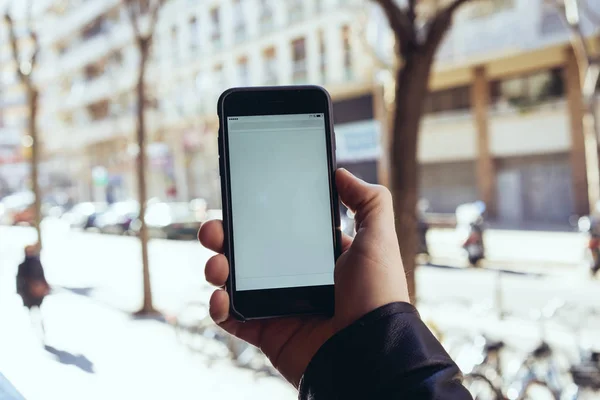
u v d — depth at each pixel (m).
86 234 29.62
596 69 11.10
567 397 4.89
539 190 21.98
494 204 23.11
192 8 30.36
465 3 4.68
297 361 1.39
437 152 24.72
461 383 1.00
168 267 16.58
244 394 5.96
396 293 1.25
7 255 21.12
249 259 1.61
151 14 10.41
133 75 35.66
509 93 22.38
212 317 1.46
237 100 1.70
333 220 1.62
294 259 1.62
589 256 11.97
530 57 21.16
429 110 24.98
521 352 5.40
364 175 24.30
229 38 28.66
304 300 1.39
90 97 41.06
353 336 1.06
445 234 20.03
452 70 23.28
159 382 6.34
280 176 1.68
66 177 49.12
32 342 8.17
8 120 50.09
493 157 23.02
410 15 4.88
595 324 6.70
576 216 20.64
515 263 13.80
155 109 33.56
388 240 1.33
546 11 19.80
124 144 39.84
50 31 43.16
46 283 8.66
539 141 21.56
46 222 36.59
